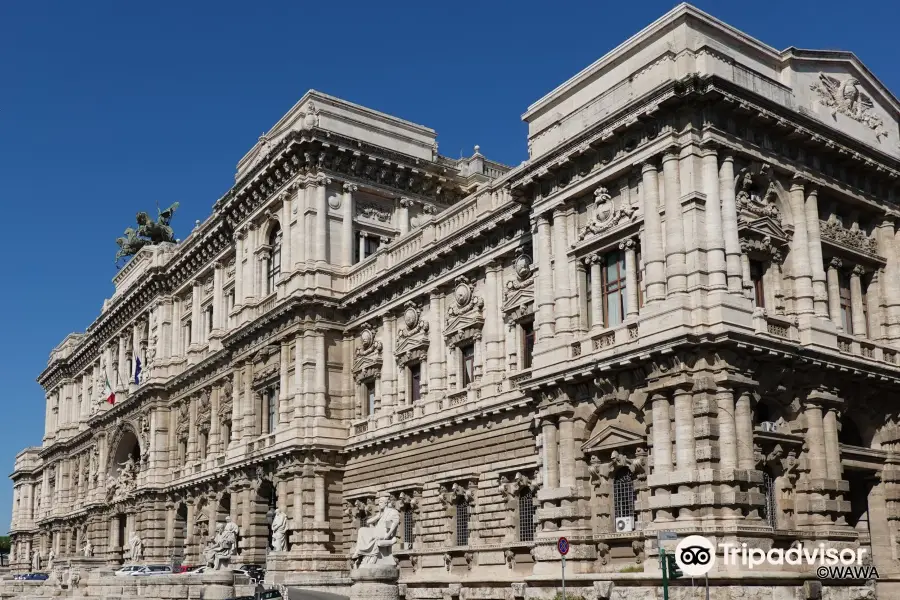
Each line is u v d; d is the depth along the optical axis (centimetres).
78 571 7000
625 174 4469
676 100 4184
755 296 4397
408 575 5881
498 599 4916
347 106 7400
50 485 14175
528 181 4888
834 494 4262
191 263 9269
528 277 5353
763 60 4638
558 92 4928
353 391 6875
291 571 6456
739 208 4312
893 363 4803
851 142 4762
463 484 5612
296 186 7131
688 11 4312
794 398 4281
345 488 6712
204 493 8344
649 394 4147
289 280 7050
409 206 7569
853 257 4838
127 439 10675
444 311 6081
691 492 3878
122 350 11106
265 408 7369
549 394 4662
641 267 4319
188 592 5288
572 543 4381
